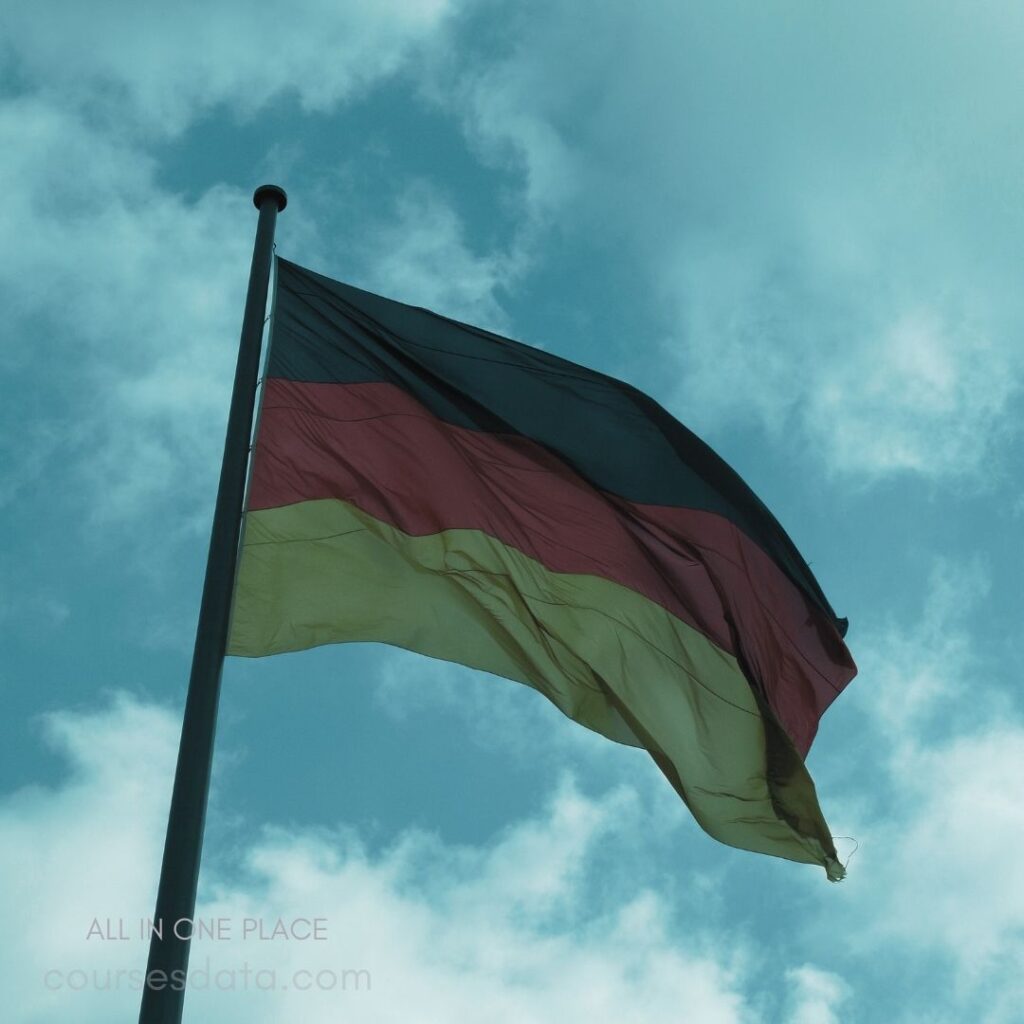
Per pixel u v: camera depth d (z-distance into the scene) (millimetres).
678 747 13359
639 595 13680
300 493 12219
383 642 12016
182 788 9305
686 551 14227
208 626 10391
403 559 12398
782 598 14891
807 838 13414
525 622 12844
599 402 14523
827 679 14859
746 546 14648
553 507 13719
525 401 14148
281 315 13398
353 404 13023
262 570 11719
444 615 12469
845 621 15219
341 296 13820
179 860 8875
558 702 12867
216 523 11141
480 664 12438
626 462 14375
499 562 12922
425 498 12773
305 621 11695
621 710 13195
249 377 12445
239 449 11758
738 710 13812
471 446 13695
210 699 9914
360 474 12578
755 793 13609
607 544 13766
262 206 14070
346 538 12195
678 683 13555
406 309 14102
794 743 13984
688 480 14594
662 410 14531
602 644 13211
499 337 14398
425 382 13820
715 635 14023
